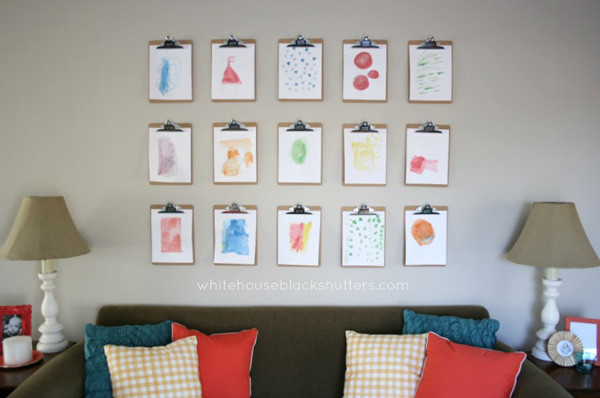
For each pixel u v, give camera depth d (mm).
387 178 2166
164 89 2137
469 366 1688
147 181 2172
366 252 2172
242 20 2125
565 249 1843
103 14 2125
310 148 2143
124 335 1854
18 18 2125
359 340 1908
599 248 2188
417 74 2131
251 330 1963
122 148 2162
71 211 2182
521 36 2137
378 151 2146
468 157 2166
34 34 2131
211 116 2148
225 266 2186
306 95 2133
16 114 2156
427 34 2131
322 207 2170
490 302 2209
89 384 1727
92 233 2188
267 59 2135
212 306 2193
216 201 2174
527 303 2211
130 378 1678
